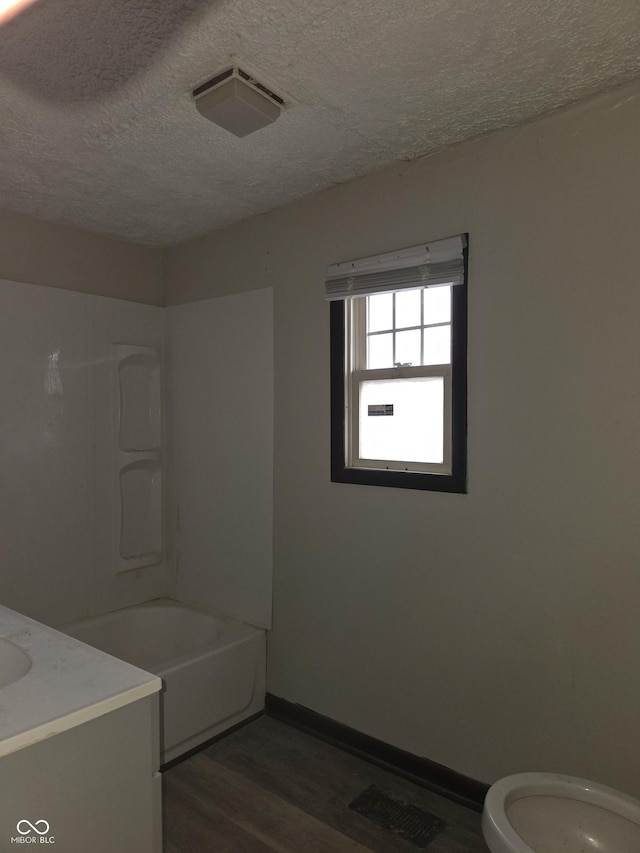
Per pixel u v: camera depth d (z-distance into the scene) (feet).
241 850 5.75
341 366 7.61
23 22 4.32
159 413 10.03
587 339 5.61
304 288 8.04
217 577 9.30
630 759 5.40
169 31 4.43
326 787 6.76
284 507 8.34
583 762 5.66
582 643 5.67
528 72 5.08
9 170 6.90
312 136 6.19
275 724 8.21
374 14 4.27
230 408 9.07
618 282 5.43
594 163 5.55
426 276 6.63
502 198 6.15
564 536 5.77
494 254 6.22
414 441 7.14
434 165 6.67
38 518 8.41
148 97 5.35
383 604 7.21
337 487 7.69
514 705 6.11
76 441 8.84
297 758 7.36
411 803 6.48
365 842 5.88
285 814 6.29
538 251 5.91
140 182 7.30
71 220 8.62
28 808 3.76
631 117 5.33
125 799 4.35
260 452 8.66
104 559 9.23
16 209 8.16
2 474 8.02
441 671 6.67
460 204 6.46
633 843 4.44
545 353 5.88
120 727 4.29
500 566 6.20
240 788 6.73
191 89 5.23
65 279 8.87
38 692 4.21
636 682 5.36
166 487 10.09
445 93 5.40
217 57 4.77
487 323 6.27
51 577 8.56
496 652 6.24
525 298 6.00
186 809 6.35
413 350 7.15
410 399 7.16
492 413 6.24
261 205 8.18
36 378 8.38
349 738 7.49
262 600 8.63
